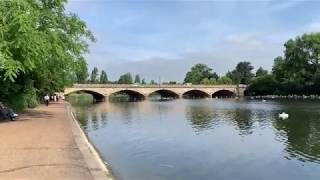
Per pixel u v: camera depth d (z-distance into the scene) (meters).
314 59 182.12
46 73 61.28
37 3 45.78
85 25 52.44
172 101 165.25
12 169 19.47
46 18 46.56
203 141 41.41
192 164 29.69
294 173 27.83
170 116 75.69
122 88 183.62
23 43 37.78
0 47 36.75
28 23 37.50
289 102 139.50
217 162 30.78
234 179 25.78
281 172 28.11
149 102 153.38
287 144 40.12
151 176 25.45
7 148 25.61
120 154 32.94
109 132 48.31
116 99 195.75
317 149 37.12
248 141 41.97
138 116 75.38
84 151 25.00
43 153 23.94
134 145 38.03
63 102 110.69
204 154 33.94
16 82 57.12
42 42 40.09
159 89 197.75
